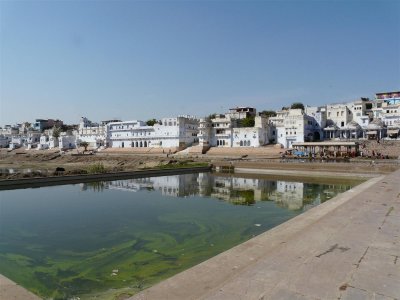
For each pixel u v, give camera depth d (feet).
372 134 309.22
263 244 48.98
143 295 29.94
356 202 64.85
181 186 169.99
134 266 56.18
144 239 73.72
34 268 56.18
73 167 317.01
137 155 375.66
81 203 121.29
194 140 415.85
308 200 124.98
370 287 24.22
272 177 208.95
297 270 28.32
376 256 31.24
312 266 29.12
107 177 192.44
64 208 112.06
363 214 52.19
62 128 613.11
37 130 620.08
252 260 41.19
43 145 534.37
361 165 194.59
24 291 33.12
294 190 153.07
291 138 326.44
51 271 54.54
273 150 301.63
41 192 148.77
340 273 27.17
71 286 47.80
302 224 62.28
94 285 48.11
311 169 213.25
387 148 263.70
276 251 34.47
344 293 23.25
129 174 203.10
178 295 29.86
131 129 434.30
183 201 125.49
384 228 42.39
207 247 66.44
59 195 140.67
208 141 368.27
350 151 246.06
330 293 23.31
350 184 170.91
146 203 121.29
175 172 230.68
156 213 103.09
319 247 35.12
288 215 98.27
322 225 45.73
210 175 224.74
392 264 29.01
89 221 92.89
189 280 33.91
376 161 209.46
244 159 273.13
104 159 367.66
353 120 342.23
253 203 120.06
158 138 409.08
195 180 196.95
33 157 433.89
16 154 483.10
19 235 78.79
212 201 125.29
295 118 325.01
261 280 26.30
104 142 460.14
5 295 31.73
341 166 201.77
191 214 101.19
